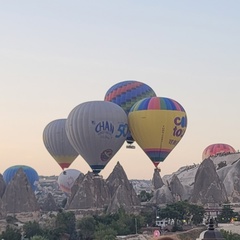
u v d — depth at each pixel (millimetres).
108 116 170625
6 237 177250
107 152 172000
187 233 176750
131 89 194125
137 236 180500
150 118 171500
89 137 169000
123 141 175875
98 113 170000
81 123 169625
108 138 170125
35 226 185125
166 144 173750
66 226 189250
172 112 172500
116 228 186875
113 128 170750
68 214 195750
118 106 178000
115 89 195875
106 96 199000
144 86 196625
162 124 171500
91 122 168875
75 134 171625
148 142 174125
